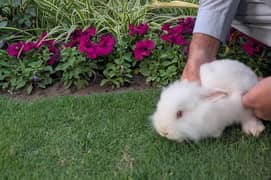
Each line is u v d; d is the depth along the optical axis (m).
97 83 1.49
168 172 1.06
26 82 1.47
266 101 1.03
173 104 1.08
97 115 1.30
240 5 1.34
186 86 1.11
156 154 1.12
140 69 1.49
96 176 1.06
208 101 1.09
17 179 1.07
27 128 1.25
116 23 1.66
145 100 1.36
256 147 1.13
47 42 1.56
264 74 1.49
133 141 1.18
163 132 1.09
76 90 1.47
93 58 1.45
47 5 1.72
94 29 1.57
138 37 1.56
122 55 1.50
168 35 1.50
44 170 1.09
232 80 1.12
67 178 1.06
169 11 1.78
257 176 1.04
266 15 1.30
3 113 1.33
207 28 1.22
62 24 1.68
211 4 1.24
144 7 1.68
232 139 1.16
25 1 1.70
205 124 1.09
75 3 1.73
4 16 1.70
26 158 1.14
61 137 1.21
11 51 1.52
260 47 1.50
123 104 1.34
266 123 1.21
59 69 1.48
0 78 1.48
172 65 1.47
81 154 1.15
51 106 1.35
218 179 1.03
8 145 1.18
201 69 1.15
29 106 1.36
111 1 1.79
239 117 1.14
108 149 1.16
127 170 1.08
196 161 1.09
